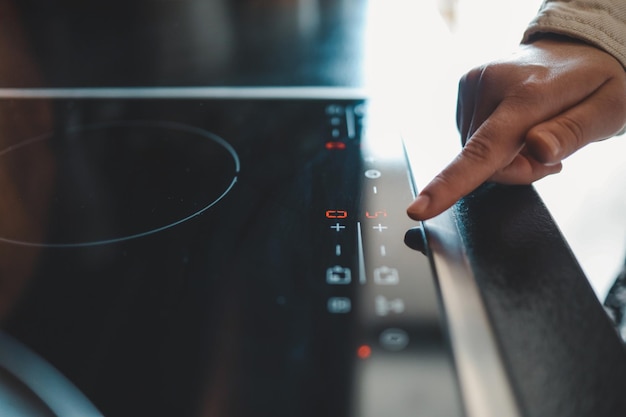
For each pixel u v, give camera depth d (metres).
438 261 0.37
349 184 0.47
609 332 0.32
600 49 0.55
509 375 0.29
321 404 0.28
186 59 0.79
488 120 0.47
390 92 0.65
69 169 0.52
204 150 0.54
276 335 0.32
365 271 0.37
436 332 0.32
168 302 0.35
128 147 0.56
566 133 0.45
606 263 1.21
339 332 0.32
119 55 0.82
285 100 0.64
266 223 0.42
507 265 0.37
